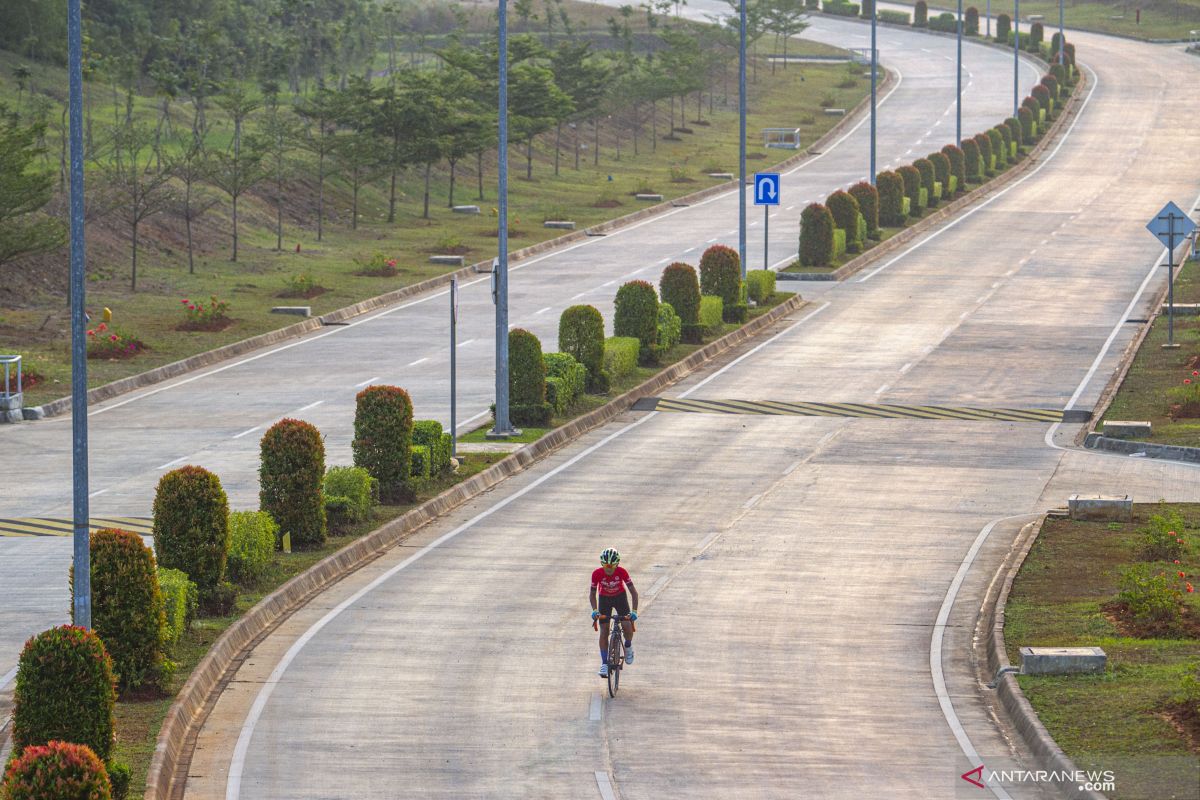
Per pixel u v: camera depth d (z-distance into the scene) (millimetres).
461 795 31875
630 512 58812
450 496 60656
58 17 168125
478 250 136000
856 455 68875
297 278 113312
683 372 89875
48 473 64750
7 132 99250
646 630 44125
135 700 37562
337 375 87312
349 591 48562
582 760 33938
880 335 99938
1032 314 105875
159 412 78000
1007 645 41375
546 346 94625
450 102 161625
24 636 42844
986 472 65562
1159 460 68188
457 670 40594
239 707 37875
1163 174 182625
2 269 105750
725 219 157625
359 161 144875
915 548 53469
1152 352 91750
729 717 36844
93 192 124250
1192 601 44719
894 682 39625
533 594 47938
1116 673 38250
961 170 171625
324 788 32375
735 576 49906
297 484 52156
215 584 45469
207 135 159625
